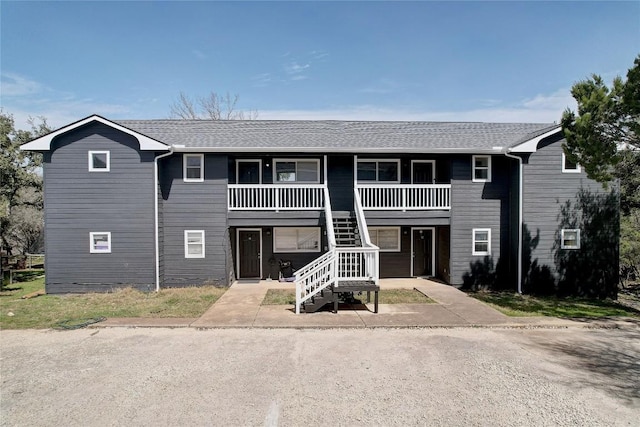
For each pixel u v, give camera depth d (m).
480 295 11.65
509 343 6.88
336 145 12.51
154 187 11.74
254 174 13.51
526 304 10.39
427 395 4.82
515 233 12.33
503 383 5.18
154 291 11.61
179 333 7.43
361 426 4.10
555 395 4.84
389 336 7.27
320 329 7.70
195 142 12.46
